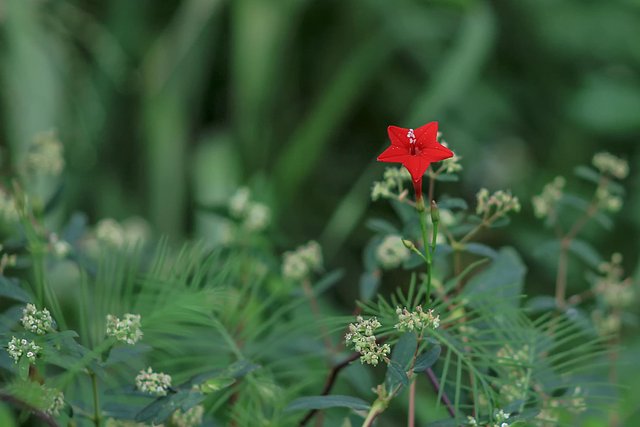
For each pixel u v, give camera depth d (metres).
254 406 0.57
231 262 0.58
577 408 0.53
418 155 0.48
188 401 0.49
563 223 1.23
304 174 1.23
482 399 0.53
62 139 1.17
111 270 0.56
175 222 1.23
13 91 1.13
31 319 0.48
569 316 0.59
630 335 0.77
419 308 0.48
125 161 1.27
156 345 0.55
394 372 0.48
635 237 1.24
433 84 1.20
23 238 0.59
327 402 0.49
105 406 0.51
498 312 0.52
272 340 0.58
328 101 1.24
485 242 1.19
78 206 1.18
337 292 1.22
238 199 0.66
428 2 1.24
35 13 1.17
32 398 0.48
